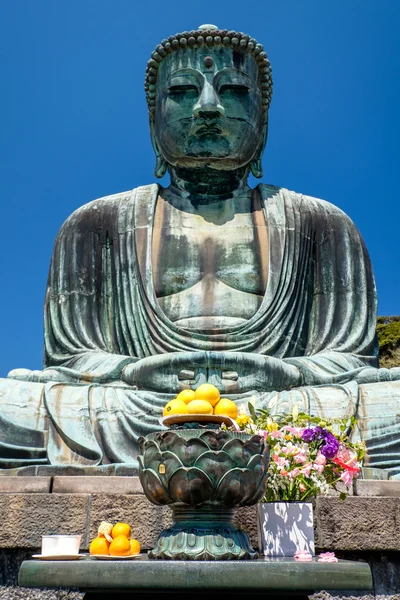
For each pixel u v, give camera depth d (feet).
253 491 17.31
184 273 32.99
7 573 20.76
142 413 26.55
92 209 35.50
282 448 19.61
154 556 17.26
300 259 33.99
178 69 35.29
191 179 36.04
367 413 27.02
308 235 34.99
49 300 34.14
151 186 36.29
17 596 20.63
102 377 29.55
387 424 26.71
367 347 33.06
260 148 37.50
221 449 16.99
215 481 16.90
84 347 32.40
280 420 23.43
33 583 15.62
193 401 17.92
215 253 33.42
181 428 17.80
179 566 15.60
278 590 15.61
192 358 28.19
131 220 34.50
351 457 20.02
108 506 21.06
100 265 34.37
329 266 34.55
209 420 17.95
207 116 34.06
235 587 15.47
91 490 22.17
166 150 35.78
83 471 24.11
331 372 30.04
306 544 18.56
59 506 21.03
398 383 27.91
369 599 20.95
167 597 16.28
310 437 19.93
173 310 32.27
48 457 26.02
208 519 17.37
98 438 26.16
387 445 26.32
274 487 19.49
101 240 34.78
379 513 21.31
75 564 15.71
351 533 21.02
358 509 21.26
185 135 34.94
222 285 32.78
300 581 15.56
